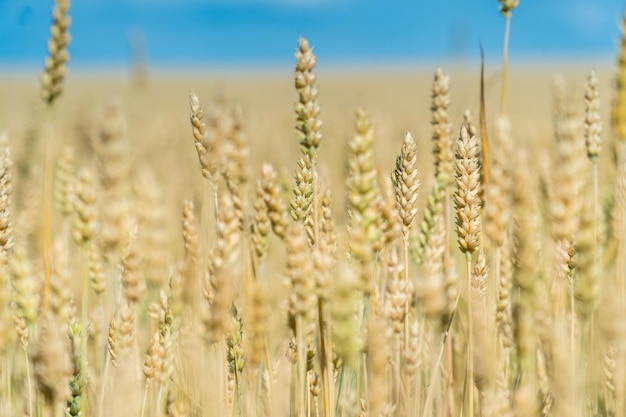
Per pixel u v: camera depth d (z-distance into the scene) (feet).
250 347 4.54
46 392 4.20
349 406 4.65
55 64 5.09
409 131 4.60
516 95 40.01
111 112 4.74
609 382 4.45
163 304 4.58
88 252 4.81
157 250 4.91
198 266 4.67
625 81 4.87
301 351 4.27
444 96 5.12
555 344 4.24
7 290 4.66
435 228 4.95
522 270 4.42
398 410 4.80
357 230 4.15
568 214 4.15
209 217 4.88
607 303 4.23
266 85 57.72
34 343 4.51
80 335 4.47
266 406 4.59
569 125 4.14
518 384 4.58
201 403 4.66
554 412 4.36
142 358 4.83
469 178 4.49
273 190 4.64
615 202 4.90
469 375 4.49
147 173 4.98
